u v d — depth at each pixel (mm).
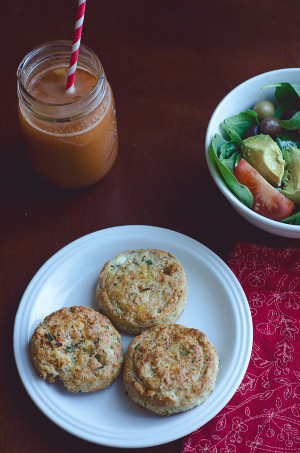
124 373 550
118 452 550
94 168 632
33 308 589
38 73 612
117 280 589
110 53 721
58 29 733
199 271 608
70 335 562
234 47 721
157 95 701
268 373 576
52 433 557
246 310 583
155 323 574
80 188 664
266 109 623
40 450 551
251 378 574
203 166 671
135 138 685
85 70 613
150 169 671
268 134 608
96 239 620
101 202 657
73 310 575
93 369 547
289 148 592
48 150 605
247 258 621
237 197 588
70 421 542
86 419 545
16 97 704
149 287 583
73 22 737
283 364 579
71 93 604
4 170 674
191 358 546
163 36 729
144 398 533
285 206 579
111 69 713
